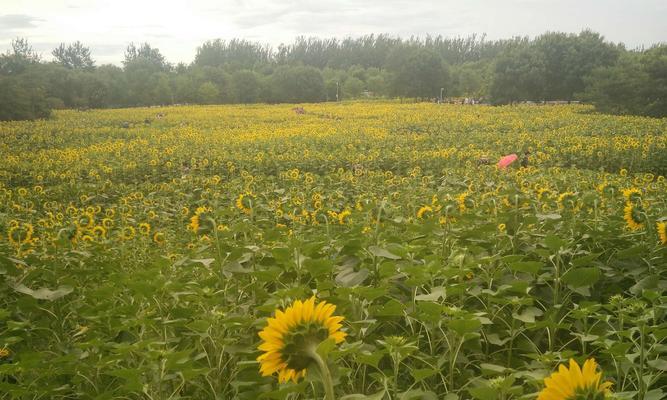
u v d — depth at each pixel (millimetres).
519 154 16438
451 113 38750
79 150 19875
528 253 3443
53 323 3369
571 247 3418
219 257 3070
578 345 2967
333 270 3059
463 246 3617
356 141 19656
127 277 3238
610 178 10203
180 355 2189
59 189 11883
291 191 8031
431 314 2422
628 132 22656
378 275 2982
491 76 68562
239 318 2549
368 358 2041
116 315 2996
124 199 9445
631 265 3391
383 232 3881
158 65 117062
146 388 2271
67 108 72250
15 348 3254
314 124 31969
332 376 1366
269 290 3371
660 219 3518
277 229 3453
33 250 4496
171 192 11336
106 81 78688
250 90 79750
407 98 74625
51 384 2820
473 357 2822
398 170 14422
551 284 3232
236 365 2609
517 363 2705
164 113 47219
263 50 132625
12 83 43781
